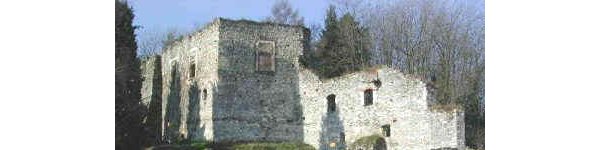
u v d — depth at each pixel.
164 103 33.06
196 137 28.55
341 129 25.86
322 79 27.12
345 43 35.09
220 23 27.59
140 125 26.78
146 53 43.62
